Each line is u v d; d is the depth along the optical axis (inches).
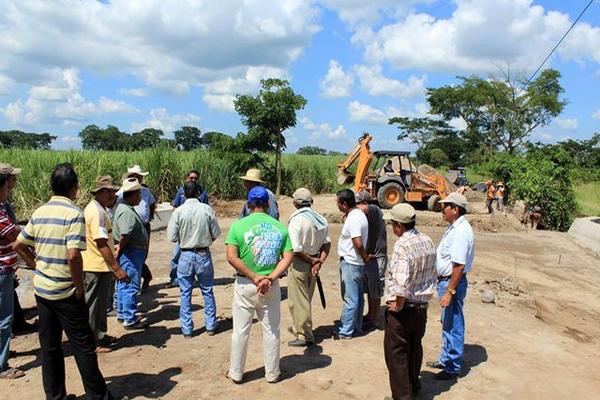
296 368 213.0
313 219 228.2
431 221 716.7
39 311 168.6
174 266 334.6
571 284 428.1
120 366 211.9
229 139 877.2
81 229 165.6
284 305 298.5
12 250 199.5
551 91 2004.2
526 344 257.4
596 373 228.7
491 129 2046.0
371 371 211.6
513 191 885.2
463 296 202.8
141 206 304.2
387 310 176.6
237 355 195.5
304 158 1143.6
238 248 188.4
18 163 553.6
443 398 191.6
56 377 173.0
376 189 813.2
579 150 2182.6
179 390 191.5
